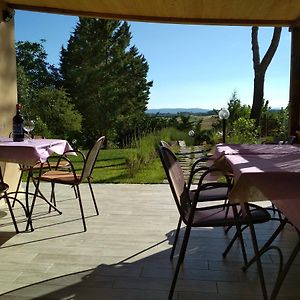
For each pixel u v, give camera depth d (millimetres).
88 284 2055
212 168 2332
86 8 4559
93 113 20953
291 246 2643
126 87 22312
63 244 2701
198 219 1993
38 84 21391
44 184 5129
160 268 2275
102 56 21406
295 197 1497
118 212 3609
